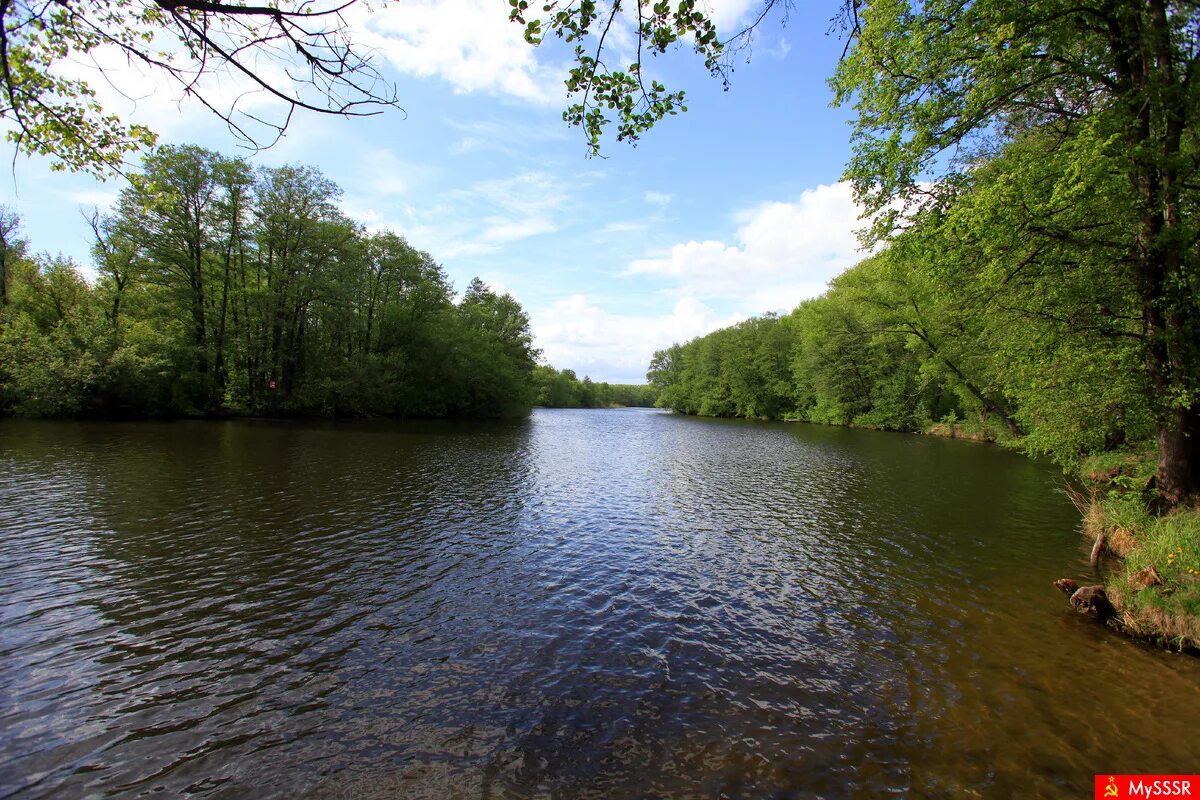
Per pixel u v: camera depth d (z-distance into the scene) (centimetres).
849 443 3797
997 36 985
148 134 660
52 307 3709
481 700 661
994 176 1297
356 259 4406
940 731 612
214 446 2523
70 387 3291
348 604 925
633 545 1311
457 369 5428
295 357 4394
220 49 372
